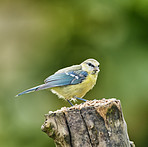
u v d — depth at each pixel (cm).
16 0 1566
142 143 1222
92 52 1331
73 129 556
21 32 1497
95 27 1370
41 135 1167
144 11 1286
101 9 1340
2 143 1148
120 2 1302
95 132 548
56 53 1387
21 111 1223
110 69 1252
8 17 1541
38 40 1448
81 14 1395
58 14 1455
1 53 1448
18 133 1170
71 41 1391
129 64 1248
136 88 1198
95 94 1232
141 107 1195
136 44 1294
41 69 1363
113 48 1298
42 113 1222
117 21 1323
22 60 1415
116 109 558
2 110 1227
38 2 1526
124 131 568
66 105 1233
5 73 1380
